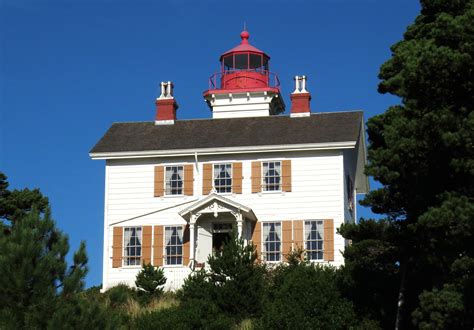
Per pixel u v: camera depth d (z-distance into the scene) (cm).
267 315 2869
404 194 2809
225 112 4488
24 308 2112
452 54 2559
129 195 3953
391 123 2823
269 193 3856
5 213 4053
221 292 3078
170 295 3453
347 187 3959
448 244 2588
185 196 3912
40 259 2178
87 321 2142
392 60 2934
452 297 2462
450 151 2620
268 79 4569
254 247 3284
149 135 4116
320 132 3919
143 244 3884
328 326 2816
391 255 2911
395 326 2842
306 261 3281
